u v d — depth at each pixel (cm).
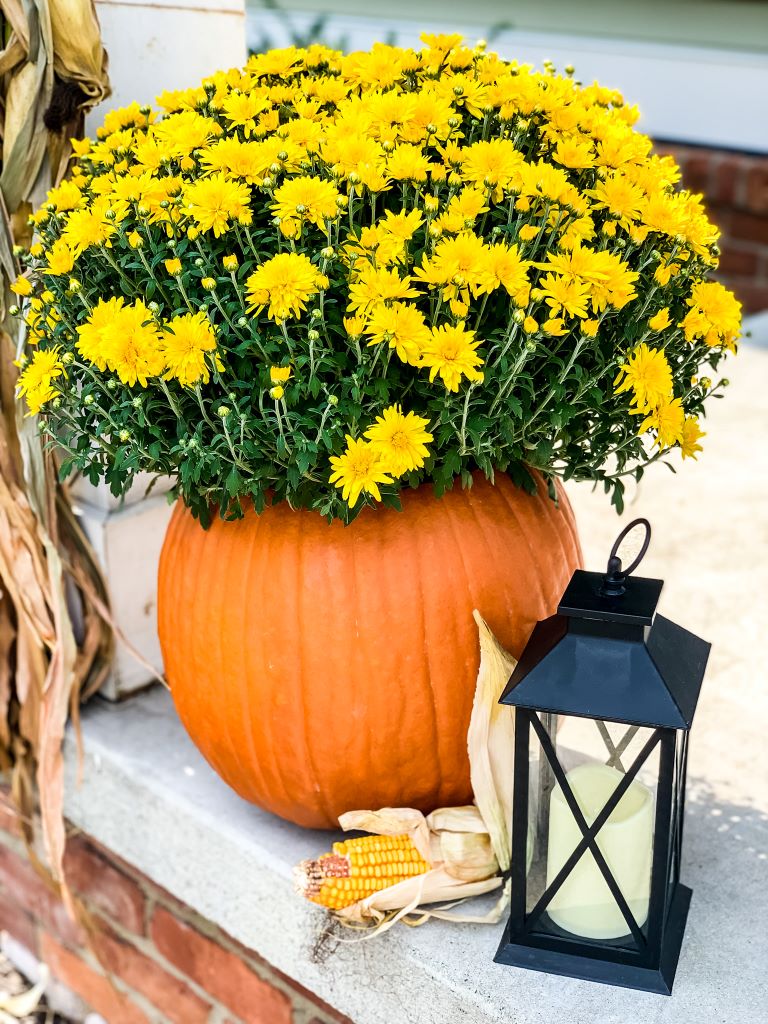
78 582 162
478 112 115
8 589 162
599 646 108
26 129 143
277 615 121
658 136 420
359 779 127
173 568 132
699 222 116
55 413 121
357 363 110
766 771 156
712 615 200
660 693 105
